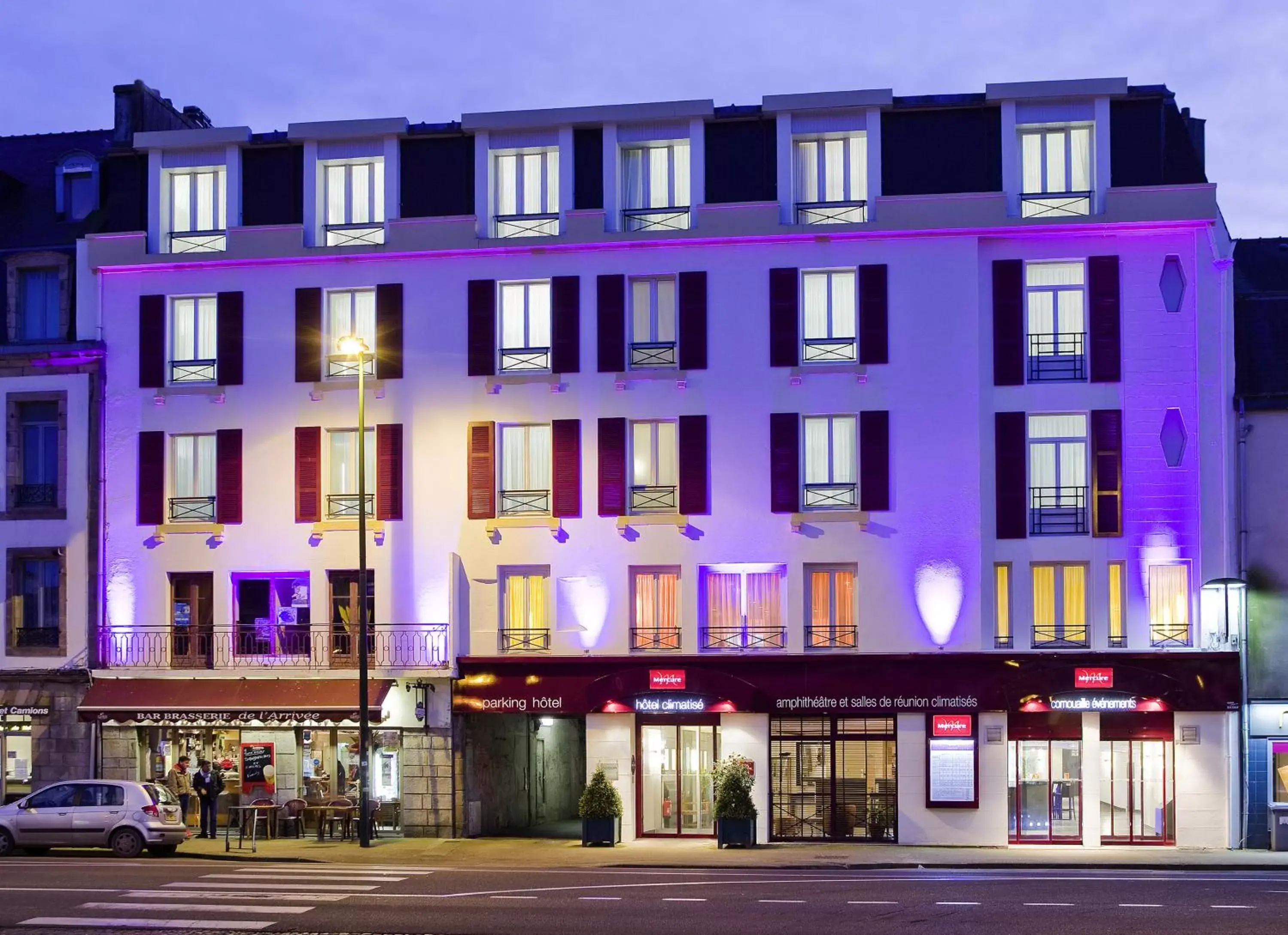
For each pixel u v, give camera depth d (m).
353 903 19.27
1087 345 29.19
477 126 30.62
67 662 31.11
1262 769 28.19
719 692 28.98
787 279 29.75
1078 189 29.62
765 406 29.67
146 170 32.25
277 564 30.69
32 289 32.56
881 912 18.48
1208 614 28.42
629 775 29.44
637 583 29.92
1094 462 28.91
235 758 30.75
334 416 30.84
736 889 20.89
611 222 30.25
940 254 29.50
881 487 29.27
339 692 29.78
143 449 31.27
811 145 30.36
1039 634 29.02
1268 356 29.56
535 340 30.61
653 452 30.16
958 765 28.64
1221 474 28.62
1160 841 28.41
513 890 20.72
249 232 31.16
